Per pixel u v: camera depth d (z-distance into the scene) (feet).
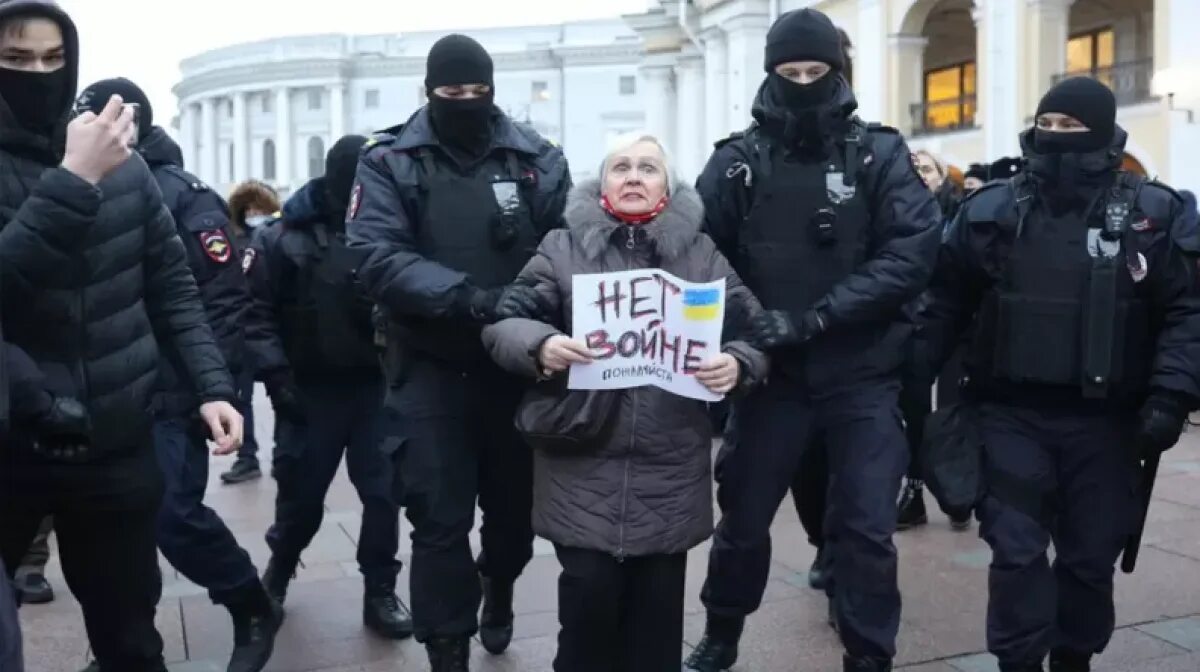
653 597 10.20
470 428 11.71
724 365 9.85
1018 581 10.79
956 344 12.01
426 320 11.39
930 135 68.85
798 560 17.16
